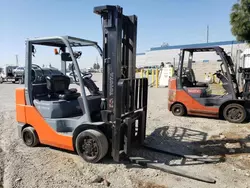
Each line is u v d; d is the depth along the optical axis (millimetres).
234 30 10227
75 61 3373
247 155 3797
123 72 3600
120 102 3193
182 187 2812
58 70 4539
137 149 4031
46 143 3891
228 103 6031
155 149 3971
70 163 3436
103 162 3473
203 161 3547
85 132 3373
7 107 8391
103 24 3184
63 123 3695
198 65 17172
